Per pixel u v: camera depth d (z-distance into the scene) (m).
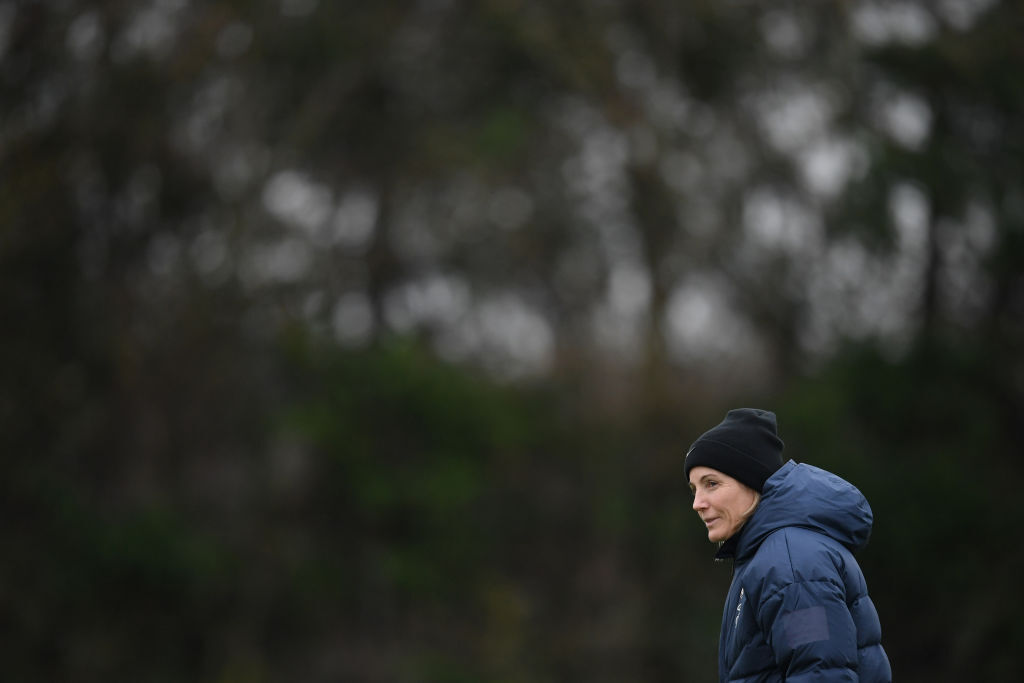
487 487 71.06
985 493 60.88
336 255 75.12
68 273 67.06
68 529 64.06
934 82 69.25
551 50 68.75
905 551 59.47
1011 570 58.34
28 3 63.84
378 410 69.50
